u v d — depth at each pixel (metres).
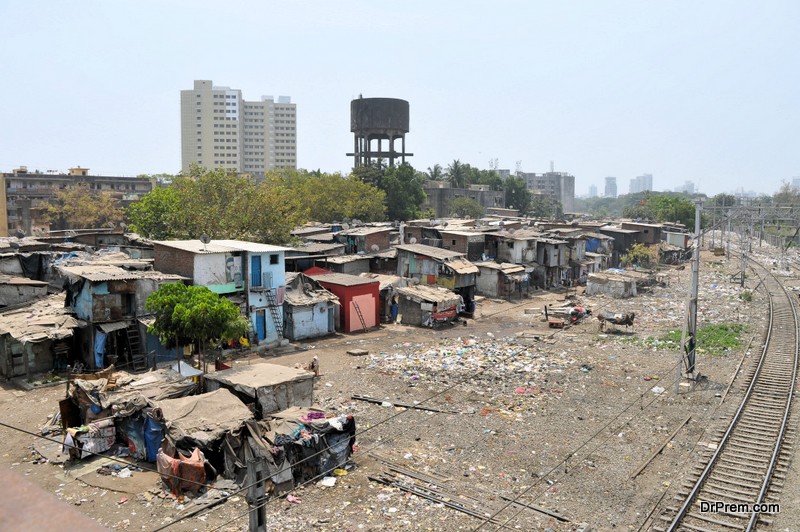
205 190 59.66
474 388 31.45
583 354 38.97
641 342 42.00
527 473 21.78
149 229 60.84
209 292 30.47
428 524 18.20
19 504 2.36
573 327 48.53
